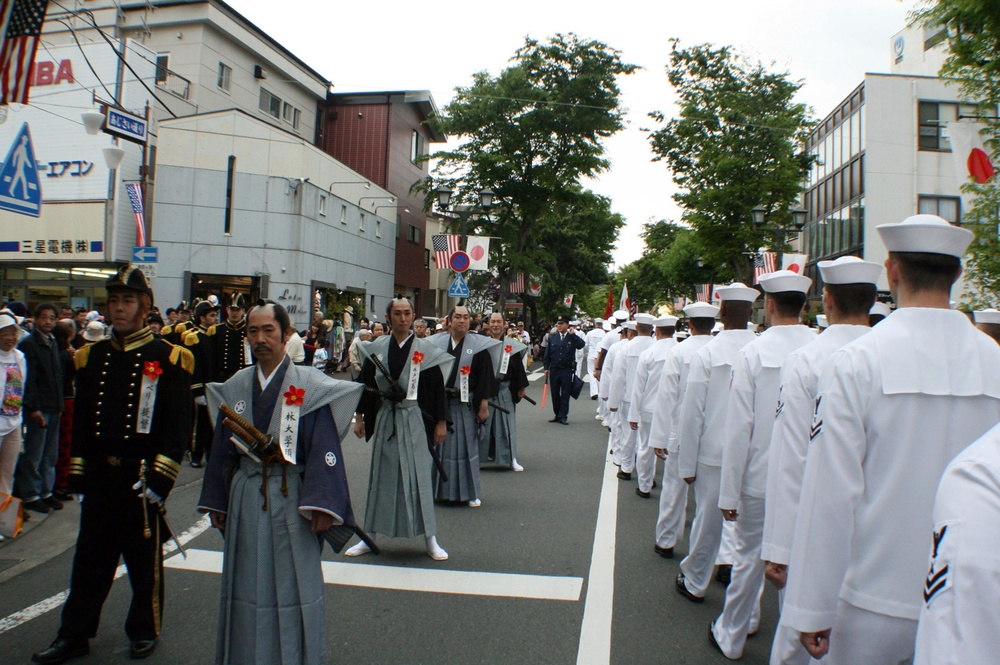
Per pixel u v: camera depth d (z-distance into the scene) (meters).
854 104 32.75
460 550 6.11
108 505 4.09
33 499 7.09
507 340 9.73
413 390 5.89
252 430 3.47
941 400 2.34
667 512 5.97
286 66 32.34
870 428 2.39
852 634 2.36
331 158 28.31
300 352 11.16
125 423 4.08
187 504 7.53
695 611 4.87
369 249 33.09
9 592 5.03
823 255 37.12
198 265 24.64
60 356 7.66
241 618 3.43
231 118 24.75
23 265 24.16
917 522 2.31
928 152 30.95
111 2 27.06
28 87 6.18
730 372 4.89
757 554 4.08
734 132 25.11
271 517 3.44
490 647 4.24
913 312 2.44
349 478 8.77
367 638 4.34
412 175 39.72
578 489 8.57
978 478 1.48
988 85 10.20
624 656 4.17
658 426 6.02
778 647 3.06
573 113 31.75
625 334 11.54
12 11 6.19
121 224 23.61
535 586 5.27
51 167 23.73
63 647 3.98
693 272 40.12
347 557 5.88
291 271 25.39
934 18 9.78
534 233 35.28
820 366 3.14
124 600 4.92
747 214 25.16
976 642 1.39
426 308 44.50
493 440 9.64
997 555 1.40
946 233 2.41
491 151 32.44
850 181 33.25
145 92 24.48
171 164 24.38
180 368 4.20
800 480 3.05
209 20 27.14
